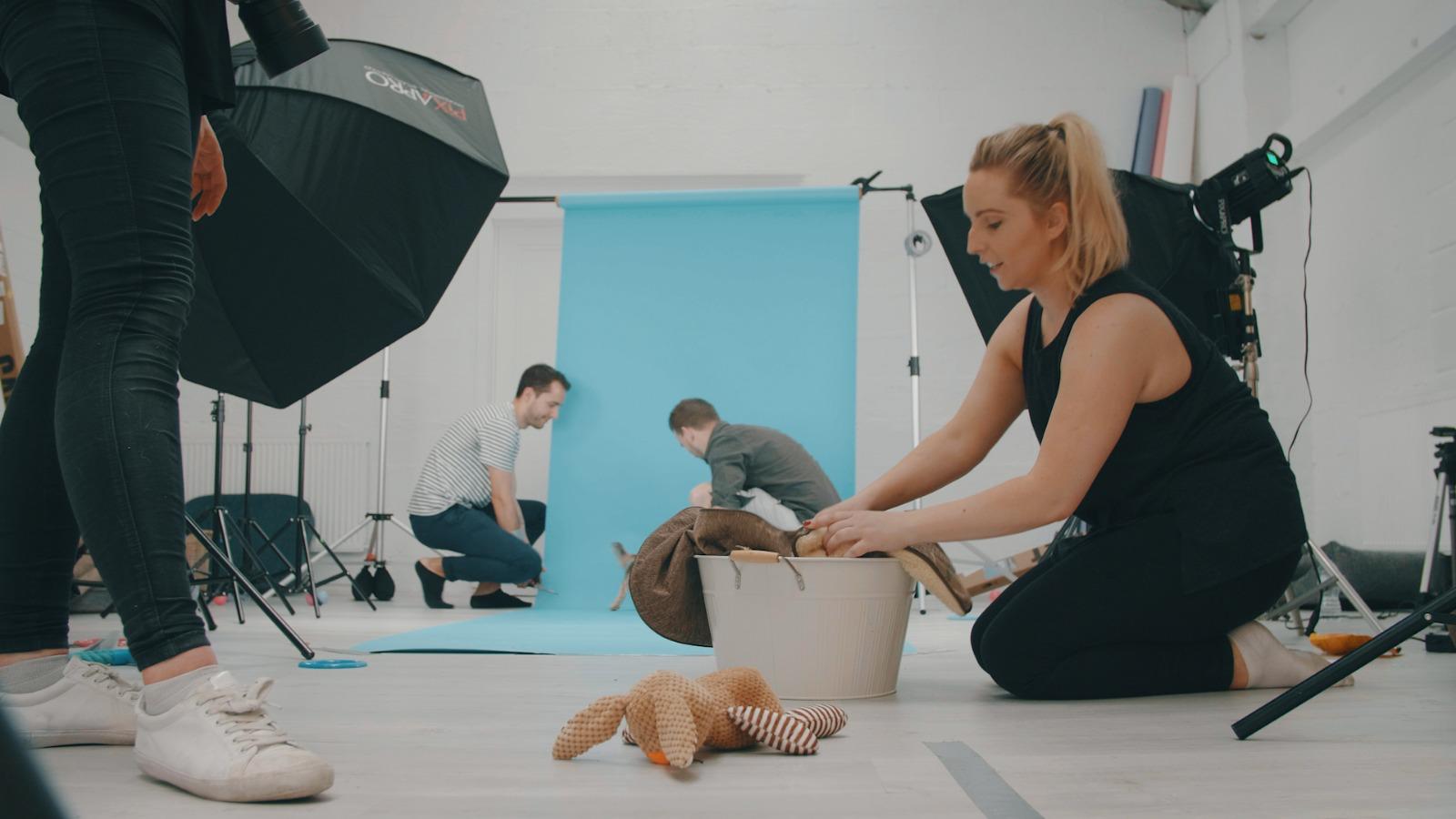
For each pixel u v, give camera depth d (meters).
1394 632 1.15
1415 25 3.66
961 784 0.96
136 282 0.99
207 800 0.91
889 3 5.52
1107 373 1.48
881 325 5.34
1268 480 1.53
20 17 0.99
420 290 2.55
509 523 4.48
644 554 1.78
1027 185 1.52
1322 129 4.30
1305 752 1.11
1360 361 4.14
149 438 0.97
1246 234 4.82
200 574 3.68
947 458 1.77
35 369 1.13
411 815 0.85
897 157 5.45
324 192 2.46
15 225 4.64
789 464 3.61
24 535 1.13
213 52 1.11
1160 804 0.87
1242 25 4.86
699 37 5.55
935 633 3.01
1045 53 5.45
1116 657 1.54
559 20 5.59
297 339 2.34
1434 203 3.66
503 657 2.27
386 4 5.60
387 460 5.35
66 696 1.14
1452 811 0.85
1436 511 2.98
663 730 1.02
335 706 1.48
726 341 4.23
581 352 4.27
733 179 5.49
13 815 0.25
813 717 1.20
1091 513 1.66
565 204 4.32
